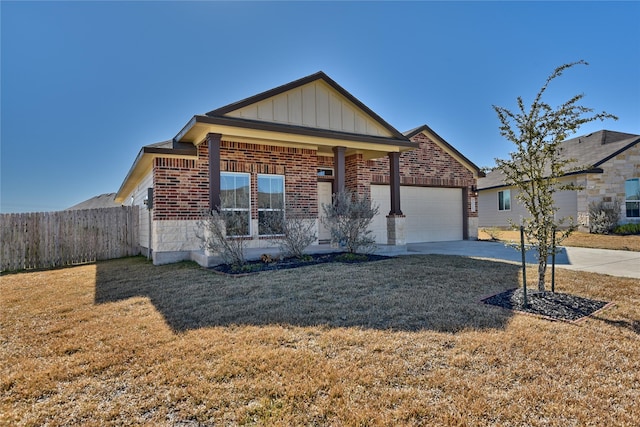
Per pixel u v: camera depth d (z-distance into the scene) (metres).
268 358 3.28
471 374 2.95
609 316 4.34
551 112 5.27
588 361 3.16
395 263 8.20
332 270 7.26
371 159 13.29
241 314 4.60
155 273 7.98
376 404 2.56
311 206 11.47
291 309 4.74
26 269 10.95
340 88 10.35
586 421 2.34
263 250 9.15
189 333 3.97
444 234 15.59
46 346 3.78
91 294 6.23
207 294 5.68
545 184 5.41
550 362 3.14
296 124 9.72
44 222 11.63
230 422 2.41
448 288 5.75
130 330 4.16
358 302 4.98
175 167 9.70
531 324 4.07
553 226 5.39
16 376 3.10
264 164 10.70
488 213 22.62
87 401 2.69
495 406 2.52
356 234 9.13
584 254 10.31
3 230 10.98
